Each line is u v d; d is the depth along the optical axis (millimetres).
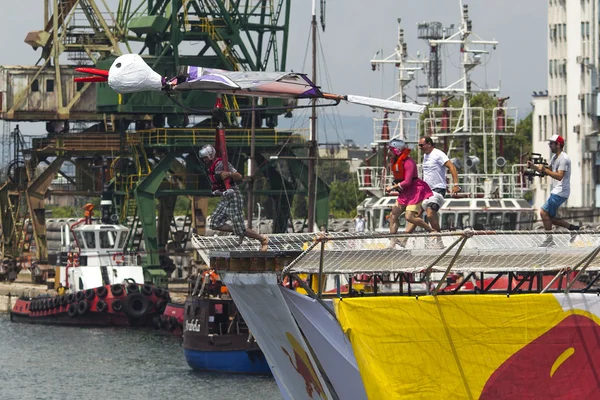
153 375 90688
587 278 58000
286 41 134250
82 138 147250
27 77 154875
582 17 175750
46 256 157500
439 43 101312
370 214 102312
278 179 134000
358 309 46281
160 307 125438
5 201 165750
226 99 130750
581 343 47156
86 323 127688
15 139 157000
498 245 49031
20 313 134375
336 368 46812
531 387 46969
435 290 46781
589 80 172750
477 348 46625
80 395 82562
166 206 148125
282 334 49281
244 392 82375
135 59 45875
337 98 46062
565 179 51250
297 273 47562
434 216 50656
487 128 108312
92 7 150625
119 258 135250
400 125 108938
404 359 46344
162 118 140000
